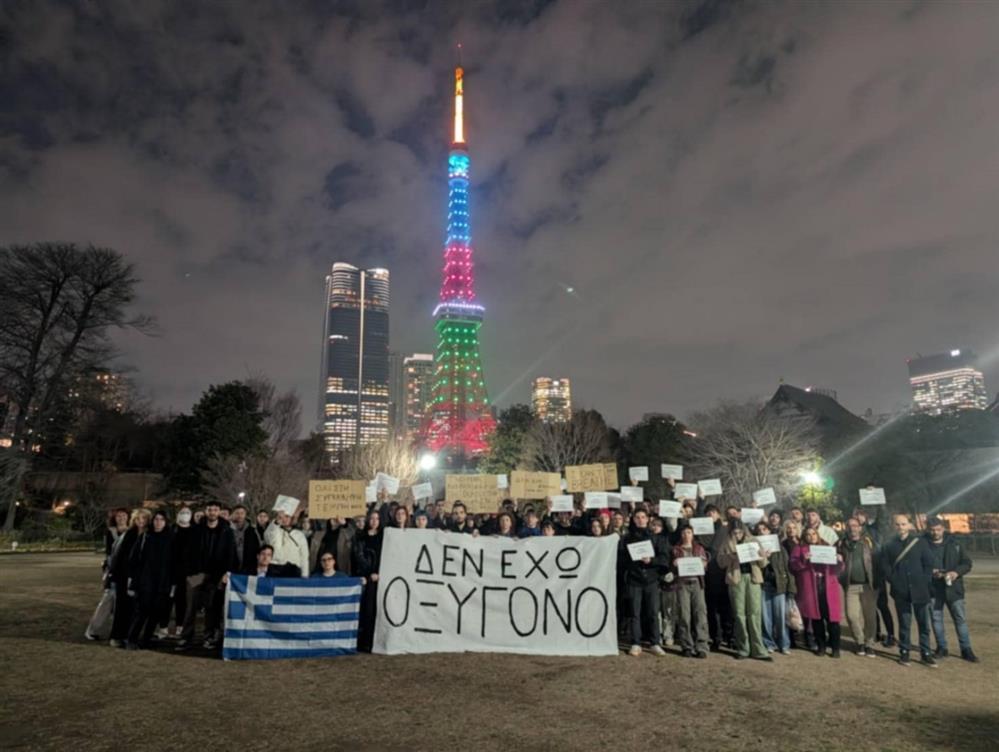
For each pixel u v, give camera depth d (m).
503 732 6.61
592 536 11.02
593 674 8.88
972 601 16.53
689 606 10.23
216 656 9.78
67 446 59.72
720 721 7.05
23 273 47.72
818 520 10.94
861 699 7.91
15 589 17.62
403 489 33.12
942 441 50.81
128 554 10.45
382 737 6.44
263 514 13.13
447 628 10.20
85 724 6.73
